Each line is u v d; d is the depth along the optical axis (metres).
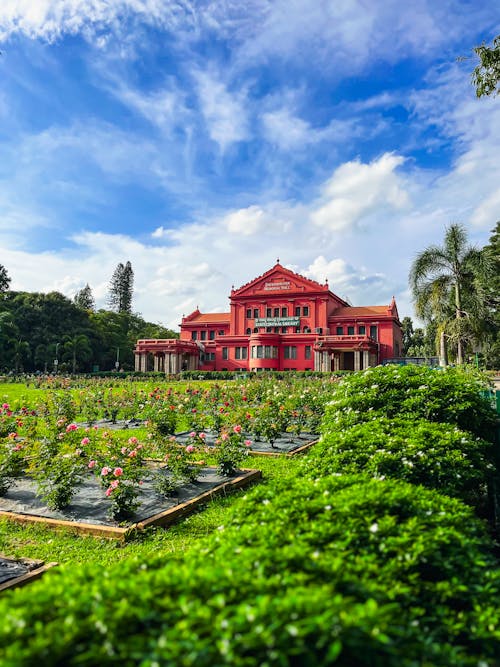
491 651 2.40
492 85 10.87
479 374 8.99
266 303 54.53
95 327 66.69
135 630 1.91
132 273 97.62
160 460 9.80
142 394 19.47
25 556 5.41
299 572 2.38
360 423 6.78
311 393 17.25
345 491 3.72
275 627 1.74
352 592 2.33
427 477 5.03
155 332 85.12
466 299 24.66
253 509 3.84
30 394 24.73
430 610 2.68
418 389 7.13
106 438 8.60
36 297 62.19
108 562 5.17
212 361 55.25
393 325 51.25
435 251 25.08
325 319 52.12
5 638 1.78
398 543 2.93
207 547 3.18
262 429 12.27
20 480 8.58
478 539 3.49
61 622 1.88
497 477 6.08
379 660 1.82
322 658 1.78
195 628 1.86
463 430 6.43
